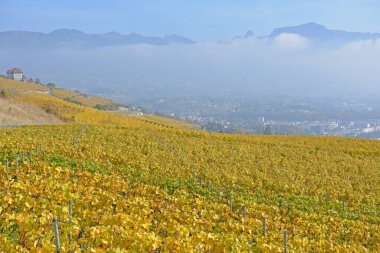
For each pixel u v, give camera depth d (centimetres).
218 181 2695
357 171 3941
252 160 3859
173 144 4181
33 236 1038
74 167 2552
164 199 1842
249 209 1870
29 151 2736
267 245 1207
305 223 1756
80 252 945
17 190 1446
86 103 18075
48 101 9419
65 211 1198
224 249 1119
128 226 1128
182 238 1157
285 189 2792
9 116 6391
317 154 4691
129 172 2628
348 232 1741
